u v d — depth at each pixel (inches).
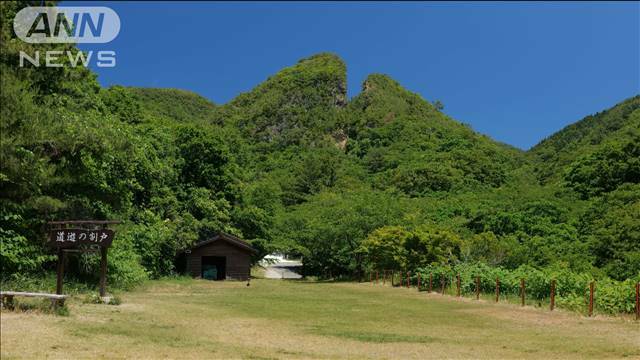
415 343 413.1
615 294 620.7
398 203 1866.4
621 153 1883.6
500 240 1246.3
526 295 792.9
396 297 868.6
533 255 1162.0
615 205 1464.1
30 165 561.3
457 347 398.0
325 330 475.5
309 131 4849.9
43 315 466.3
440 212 1831.9
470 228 1631.4
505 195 2101.4
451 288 949.8
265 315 585.9
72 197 767.1
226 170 1622.8
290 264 2716.5
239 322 514.6
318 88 5669.3
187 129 1565.0
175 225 1318.9
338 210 1717.5
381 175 3164.4
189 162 1551.4
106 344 361.7
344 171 3449.8
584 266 1055.0
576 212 1632.6
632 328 512.4
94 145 647.8
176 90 5511.8
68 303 573.0
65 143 595.8
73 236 575.5
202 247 1457.9
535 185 2516.0
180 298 768.9
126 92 1571.1
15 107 537.0
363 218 1547.7
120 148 745.0
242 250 1472.7
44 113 573.0
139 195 1261.1
